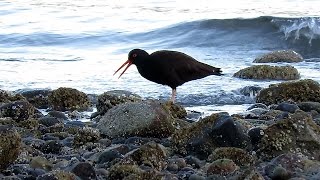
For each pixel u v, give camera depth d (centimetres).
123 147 961
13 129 885
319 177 814
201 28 2738
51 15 3253
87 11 3297
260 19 2727
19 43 2684
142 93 1661
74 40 2720
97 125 1157
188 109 1477
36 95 1525
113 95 1370
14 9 3394
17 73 1969
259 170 870
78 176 831
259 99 1506
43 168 888
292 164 863
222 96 1605
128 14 3197
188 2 3494
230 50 2520
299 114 988
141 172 817
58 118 1337
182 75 1517
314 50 2586
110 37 2741
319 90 1463
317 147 948
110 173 841
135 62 1534
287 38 2628
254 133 994
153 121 1109
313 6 3281
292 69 1875
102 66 2112
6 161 861
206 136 992
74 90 1489
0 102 1435
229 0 3497
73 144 1059
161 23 2933
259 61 2198
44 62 2198
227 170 854
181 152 991
